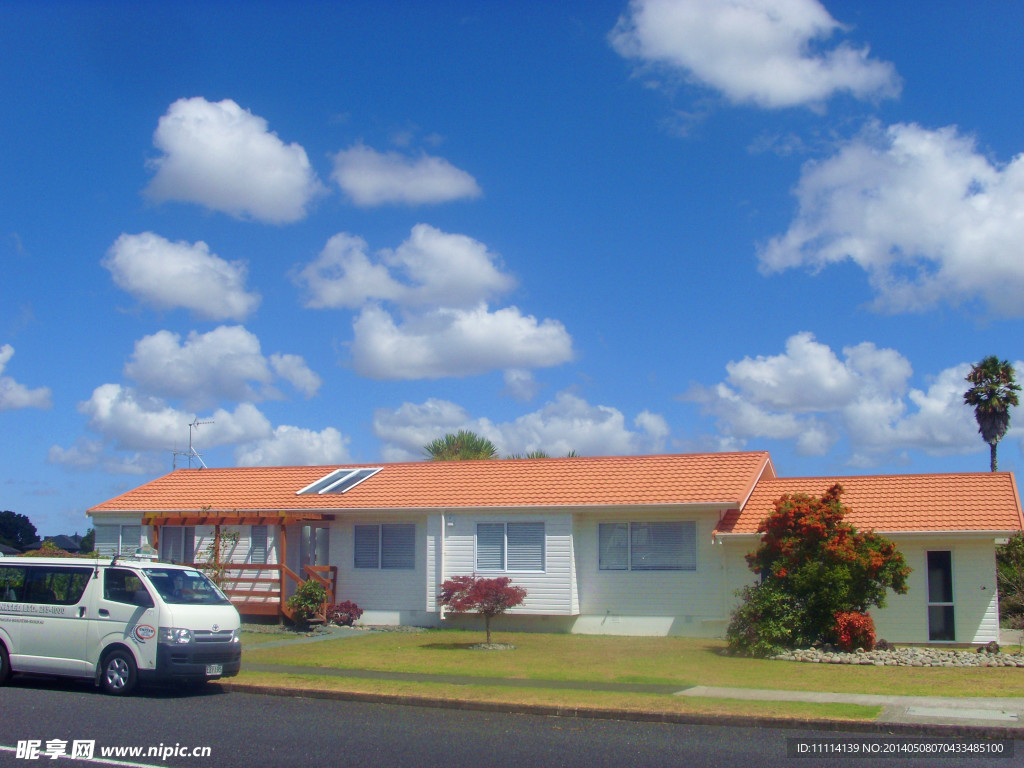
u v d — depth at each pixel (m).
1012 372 46.03
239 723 12.18
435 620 24.69
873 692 14.45
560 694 14.08
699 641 21.77
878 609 21.50
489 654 19.23
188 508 27.72
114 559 15.37
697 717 12.56
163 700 14.05
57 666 14.68
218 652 14.67
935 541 21.39
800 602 19.25
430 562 24.78
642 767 9.95
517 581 23.84
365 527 25.92
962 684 15.21
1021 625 24.52
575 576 23.61
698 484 23.72
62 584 15.07
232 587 25.72
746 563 22.38
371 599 25.48
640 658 18.67
